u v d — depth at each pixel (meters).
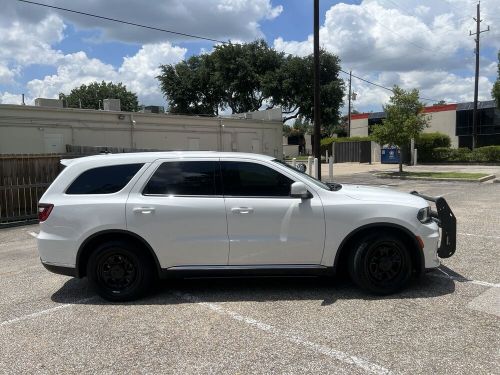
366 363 3.66
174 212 5.22
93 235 5.25
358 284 5.24
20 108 19.94
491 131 45.59
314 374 3.52
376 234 5.18
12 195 12.04
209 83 45.97
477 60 34.75
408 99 24.53
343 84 40.97
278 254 5.24
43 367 3.78
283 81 39.81
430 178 21.78
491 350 3.82
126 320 4.76
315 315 4.70
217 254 5.25
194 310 4.98
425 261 5.24
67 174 5.49
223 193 5.31
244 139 30.28
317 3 17.30
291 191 5.16
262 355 3.86
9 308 5.27
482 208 11.91
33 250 8.73
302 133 78.19
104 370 3.70
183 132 26.62
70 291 5.85
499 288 5.35
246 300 5.23
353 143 40.66
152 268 5.39
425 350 3.85
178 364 3.75
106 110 24.88
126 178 5.41
